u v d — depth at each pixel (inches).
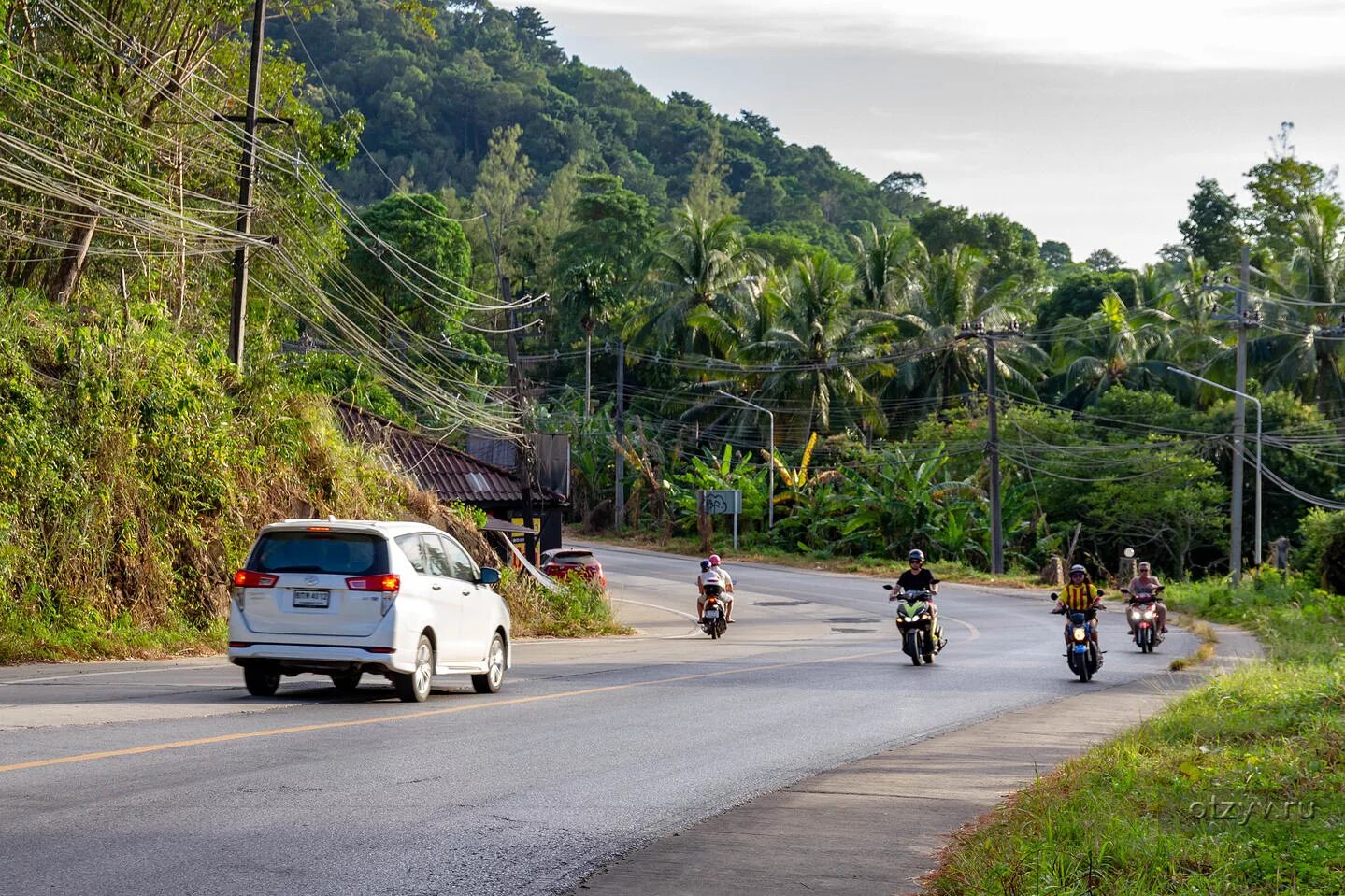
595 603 1600.6
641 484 3528.5
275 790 383.9
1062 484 2974.9
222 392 1189.7
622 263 4626.0
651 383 4040.4
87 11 1259.2
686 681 812.0
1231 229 4473.4
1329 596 1836.9
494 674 722.8
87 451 991.6
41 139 1213.1
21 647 836.6
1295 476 2866.6
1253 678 775.1
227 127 1362.0
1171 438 2928.2
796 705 683.4
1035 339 3816.4
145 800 362.6
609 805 386.3
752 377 3612.2
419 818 356.5
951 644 1322.6
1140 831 319.9
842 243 6884.8
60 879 278.8
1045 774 461.1
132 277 1482.5
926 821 373.1
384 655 617.3
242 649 621.9
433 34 1699.1
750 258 4345.5
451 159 7785.4
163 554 1028.5
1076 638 878.4
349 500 1291.8
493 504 1795.0
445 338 3336.6
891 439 3597.4
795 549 3201.3
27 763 408.5
